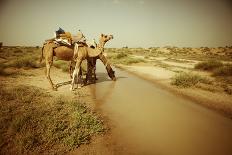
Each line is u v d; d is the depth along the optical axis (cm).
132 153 477
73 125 576
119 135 566
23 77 1298
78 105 743
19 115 605
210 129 615
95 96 951
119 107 802
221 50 8069
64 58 1048
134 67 2161
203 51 7962
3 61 2238
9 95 785
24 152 453
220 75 1570
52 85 1008
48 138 506
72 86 1023
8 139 496
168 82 1284
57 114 638
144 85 1218
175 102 877
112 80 1366
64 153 463
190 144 525
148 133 582
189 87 1133
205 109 789
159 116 712
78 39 1050
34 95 827
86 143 513
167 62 2844
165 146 512
